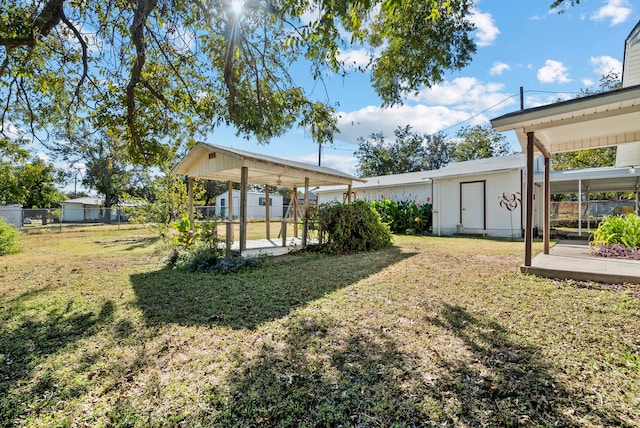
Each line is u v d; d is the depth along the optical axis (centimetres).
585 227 1623
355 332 283
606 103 366
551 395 187
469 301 360
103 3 496
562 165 1986
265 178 959
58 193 3105
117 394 198
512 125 455
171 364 233
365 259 666
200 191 1134
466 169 1282
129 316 337
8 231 902
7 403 190
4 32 449
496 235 1159
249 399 190
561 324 288
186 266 593
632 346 243
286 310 345
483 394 190
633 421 164
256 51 505
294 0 339
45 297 415
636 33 486
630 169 957
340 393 194
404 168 3025
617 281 409
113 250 938
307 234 872
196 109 641
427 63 455
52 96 627
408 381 204
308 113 591
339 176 952
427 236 1211
